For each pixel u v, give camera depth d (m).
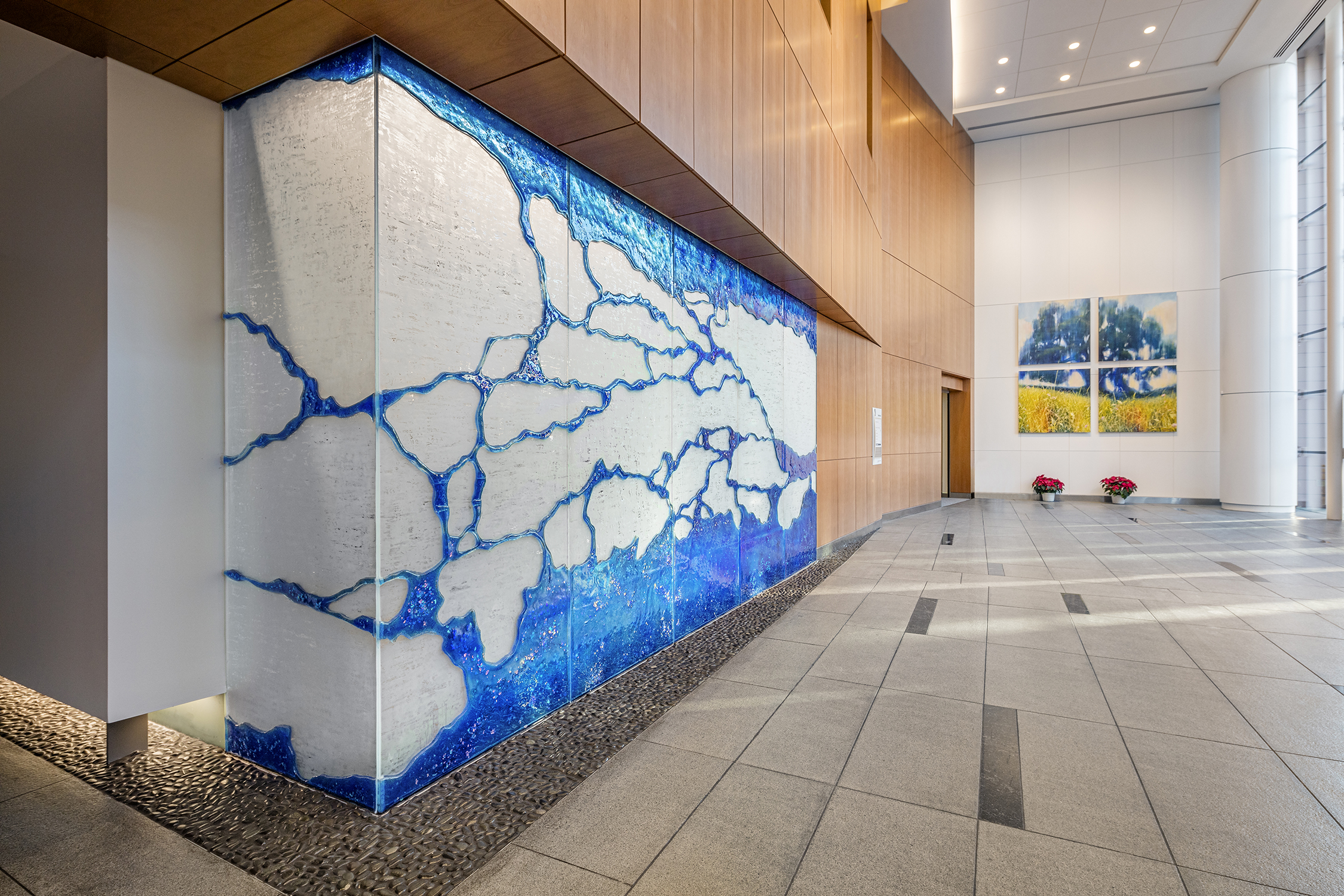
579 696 3.68
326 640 2.59
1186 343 14.73
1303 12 11.59
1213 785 2.73
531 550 3.27
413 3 2.21
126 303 2.56
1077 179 15.67
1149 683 3.93
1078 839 2.35
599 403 3.81
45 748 2.93
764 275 6.23
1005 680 3.98
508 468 3.10
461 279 2.82
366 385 2.45
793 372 7.14
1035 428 16.02
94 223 2.54
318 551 2.60
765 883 2.11
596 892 2.06
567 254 3.52
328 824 2.41
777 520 6.71
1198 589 6.44
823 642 4.75
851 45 8.12
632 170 3.76
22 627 2.90
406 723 2.59
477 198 2.92
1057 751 3.05
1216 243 14.52
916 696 3.73
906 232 13.17
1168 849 2.28
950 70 13.20
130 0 2.15
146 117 2.62
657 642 4.50
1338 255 11.80
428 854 2.24
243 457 2.81
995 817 2.50
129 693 2.60
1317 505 13.02
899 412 12.94
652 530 4.42
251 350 2.78
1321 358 12.97
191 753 2.91
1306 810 2.53
